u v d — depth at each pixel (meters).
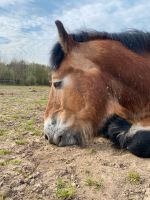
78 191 0.82
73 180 0.88
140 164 0.97
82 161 1.01
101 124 1.02
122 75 1.01
